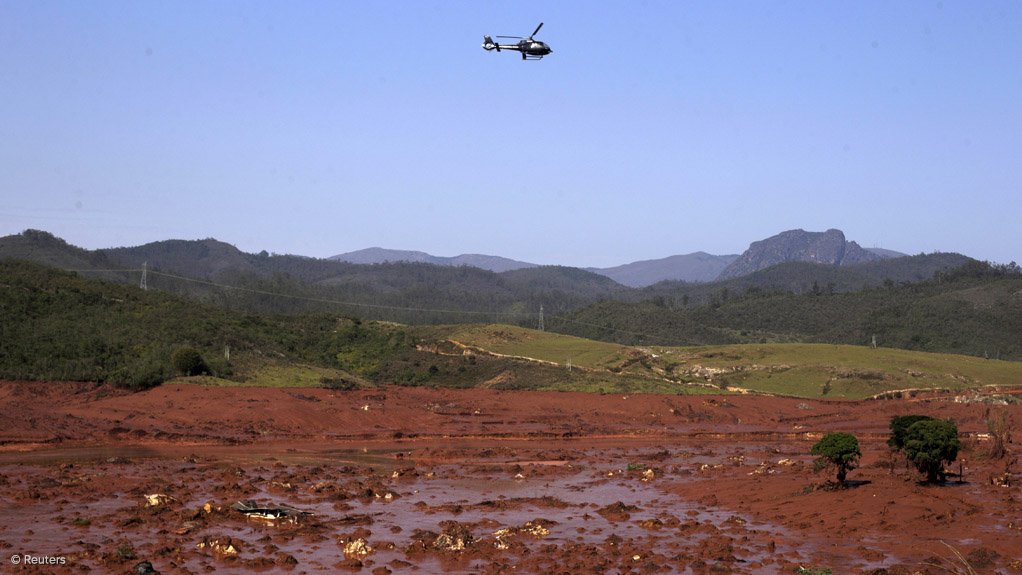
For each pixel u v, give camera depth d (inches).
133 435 2716.5
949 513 1557.6
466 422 3390.7
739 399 3998.5
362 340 4746.6
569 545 1406.3
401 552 1370.6
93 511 1620.3
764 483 1937.7
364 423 3201.3
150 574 1202.0
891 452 2112.5
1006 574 1238.9
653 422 3617.1
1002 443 2400.3
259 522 1558.8
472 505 1776.6
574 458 2605.8
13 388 3002.0
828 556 1347.2
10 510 1616.6
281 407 3142.2
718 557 1331.2
